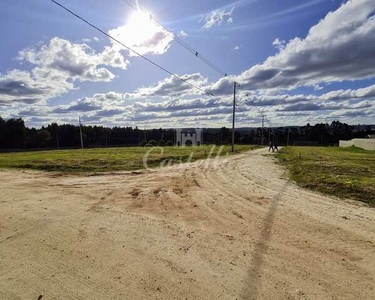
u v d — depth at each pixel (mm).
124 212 7031
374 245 4824
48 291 3475
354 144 50375
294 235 5340
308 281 3670
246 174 14312
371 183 9922
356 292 3410
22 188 10195
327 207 7430
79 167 16438
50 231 5543
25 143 69500
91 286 3582
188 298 3314
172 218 6523
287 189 10078
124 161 19875
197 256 4438
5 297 3344
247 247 4785
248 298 3301
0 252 4586
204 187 10555
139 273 3900
